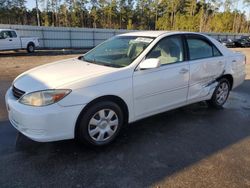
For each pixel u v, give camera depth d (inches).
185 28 2166.6
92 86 120.7
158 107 151.3
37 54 716.7
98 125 128.3
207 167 117.3
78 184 103.3
